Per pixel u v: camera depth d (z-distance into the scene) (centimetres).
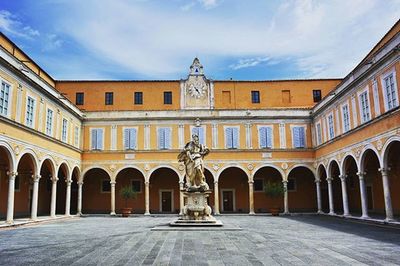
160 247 1439
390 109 2312
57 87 4375
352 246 1484
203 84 4391
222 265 1101
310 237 1783
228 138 4081
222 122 4116
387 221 2422
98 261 1170
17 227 2425
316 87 4444
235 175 4388
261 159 4012
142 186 4350
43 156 3005
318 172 3931
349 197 4219
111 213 3881
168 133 4084
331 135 3566
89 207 4312
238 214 3916
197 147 2267
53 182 3250
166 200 4334
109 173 3988
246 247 1435
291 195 4356
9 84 2514
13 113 2559
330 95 3512
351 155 2989
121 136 4075
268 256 1244
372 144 2608
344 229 2194
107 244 1548
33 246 1517
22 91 2698
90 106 4350
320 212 3872
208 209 2206
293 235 1867
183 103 4344
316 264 1112
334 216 3431
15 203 3369
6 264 1136
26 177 3575
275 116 4103
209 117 4097
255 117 4100
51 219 3111
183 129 4097
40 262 1163
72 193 4394
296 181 4388
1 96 2414
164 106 4350
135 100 4372
